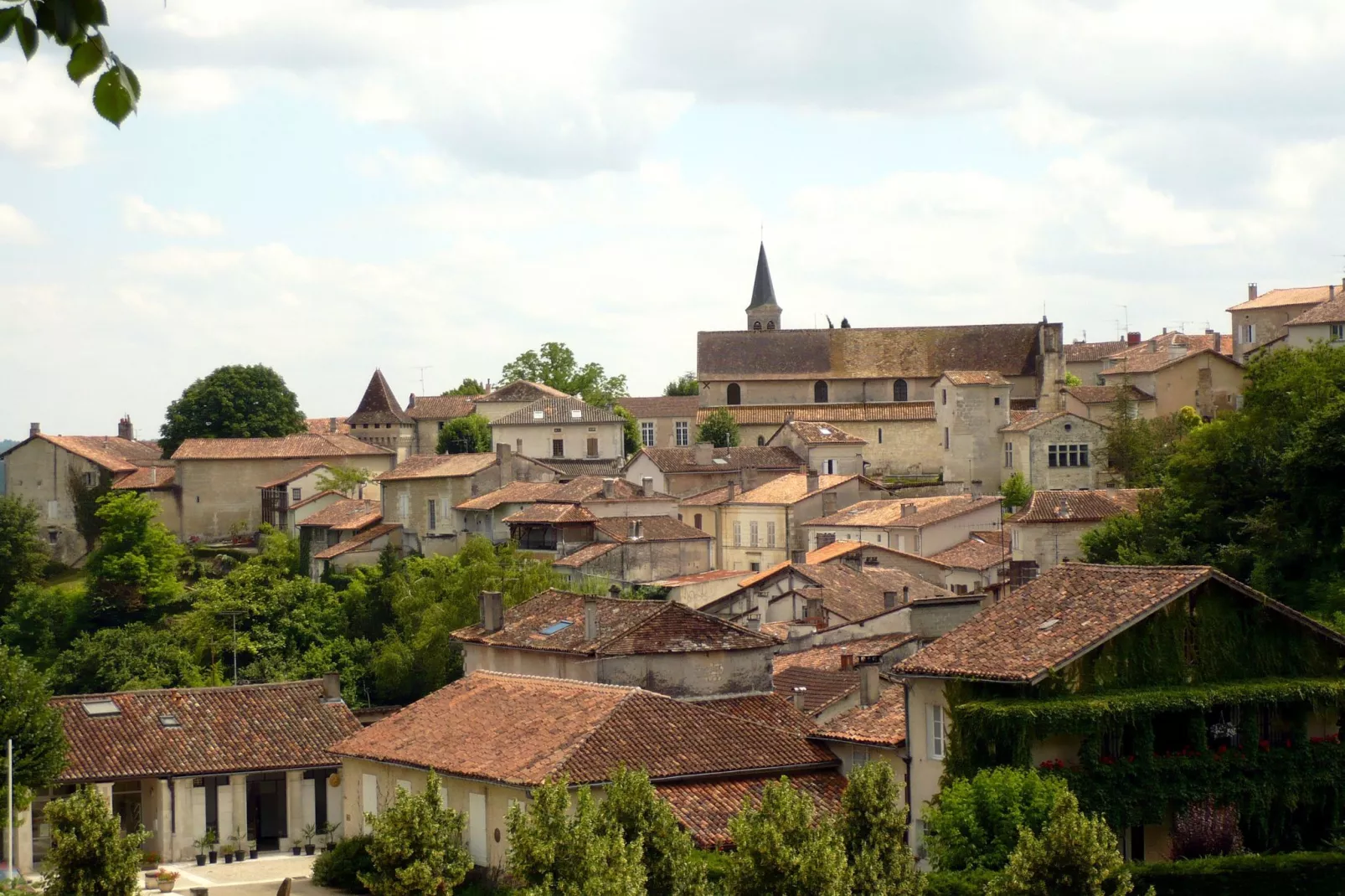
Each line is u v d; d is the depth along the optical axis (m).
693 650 69.25
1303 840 52.94
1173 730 51.62
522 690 65.44
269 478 167.00
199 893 61.25
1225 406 152.12
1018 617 54.16
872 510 131.25
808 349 183.00
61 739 65.69
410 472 147.00
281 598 128.38
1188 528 87.12
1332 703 52.62
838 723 60.59
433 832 52.00
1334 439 75.19
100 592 140.50
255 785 73.50
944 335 180.62
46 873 53.56
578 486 139.38
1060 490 127.56
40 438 169.88
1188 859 48.62
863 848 45.34
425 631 111.25
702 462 152.50
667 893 46.34
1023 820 46.47
